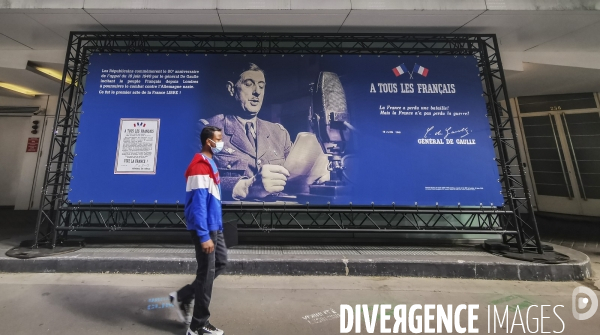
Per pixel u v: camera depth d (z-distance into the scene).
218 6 3.98
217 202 2.22
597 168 6.67
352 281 3.28
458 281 3.31
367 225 4.41
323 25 4.39
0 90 7.41
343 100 4.30
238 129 4.19
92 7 3.95
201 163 2.17
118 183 3.96
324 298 2.83
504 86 4.25
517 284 3.22
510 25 4.39
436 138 4.19
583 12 4.05
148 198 3.95
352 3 4.02
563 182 7.11
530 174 7.61
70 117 4.32
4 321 2.29
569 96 7.06
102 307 2.56
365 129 4.21
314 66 4.40
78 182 3.94
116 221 4.35
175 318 2.39
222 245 2.42
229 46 4.63
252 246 4.12
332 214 4.40
